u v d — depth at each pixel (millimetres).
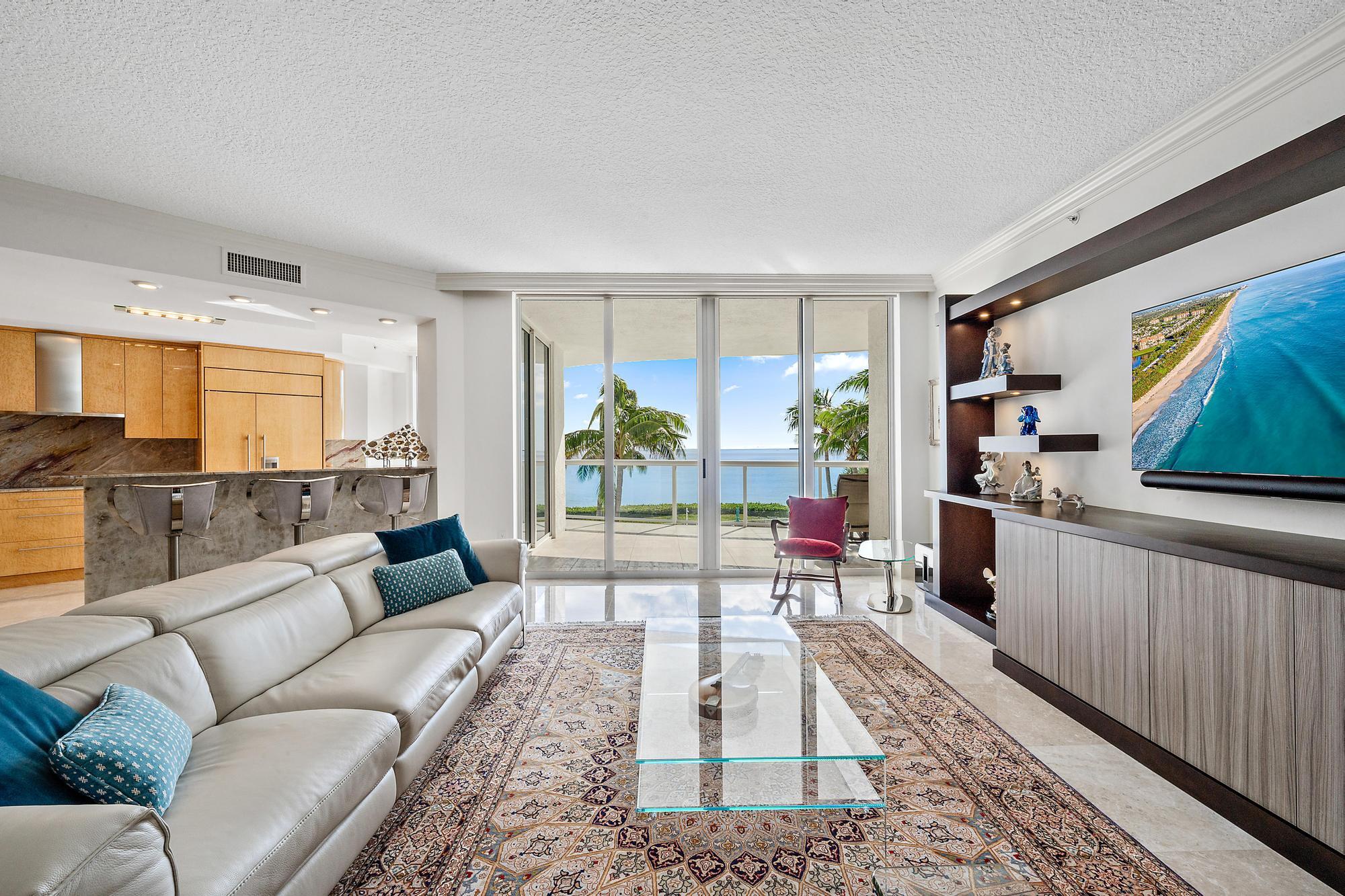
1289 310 2018
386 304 4523
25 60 2053
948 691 2797
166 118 2443
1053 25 1917
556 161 2861
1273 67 2092
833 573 5113
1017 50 2045
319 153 2762
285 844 1247
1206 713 1905
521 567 3430
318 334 6379
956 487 4035
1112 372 2973
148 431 5738
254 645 1979
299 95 2291
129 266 3369
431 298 4789
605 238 3949
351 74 2162
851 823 1837
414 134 2594
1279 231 2123
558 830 1801
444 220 3627
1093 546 2402
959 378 4043
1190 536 2092
